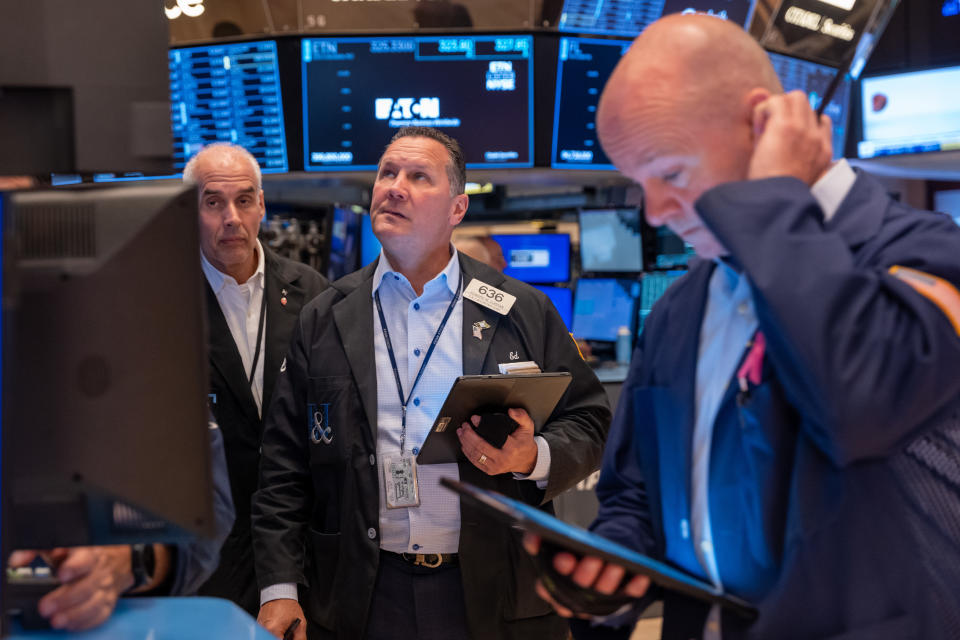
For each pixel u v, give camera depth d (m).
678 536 1.23
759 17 3.96
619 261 4.60
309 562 2.12
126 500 1.11
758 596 1.09
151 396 1.11
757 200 1.01
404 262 2.11
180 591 1.40
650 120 1.07
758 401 1.08
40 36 1.15
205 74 3.84
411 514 1.94
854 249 1.05
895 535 1.01
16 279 1.00
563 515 3.74
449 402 1.75
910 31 4.43
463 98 3.89
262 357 2.49
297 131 3.88
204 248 2.50
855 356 0.95
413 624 1.93
